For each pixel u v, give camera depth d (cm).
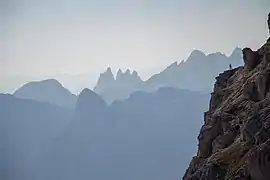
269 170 7394
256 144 8469
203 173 10294
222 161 9669
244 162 8581
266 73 11075
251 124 9469
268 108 9475
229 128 11725
